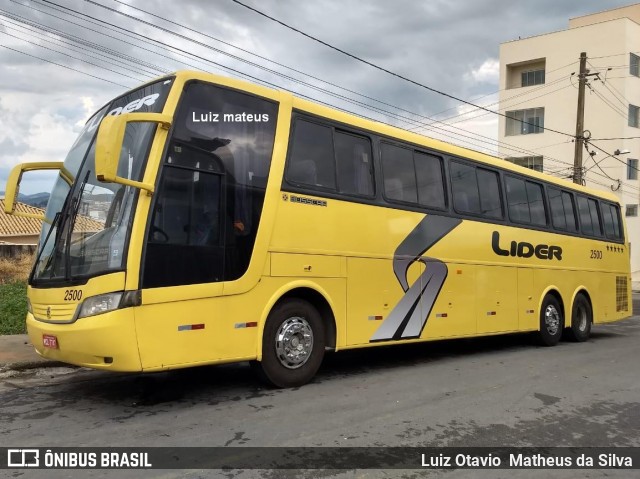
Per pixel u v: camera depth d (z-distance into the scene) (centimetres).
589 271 1297
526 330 1078
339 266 722
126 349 524
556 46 3894
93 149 627
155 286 546
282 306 664
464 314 924
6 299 1318
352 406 606
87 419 545
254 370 671
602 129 3728
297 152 691
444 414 588
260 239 634
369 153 789
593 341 1263
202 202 591
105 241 554
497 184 1038
